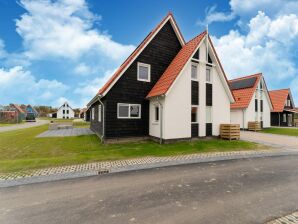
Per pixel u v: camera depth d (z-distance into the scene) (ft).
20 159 28.32
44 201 15.17
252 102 85.97
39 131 73.15
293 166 25.63
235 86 96.78
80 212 13.41
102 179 20.11
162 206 14.17
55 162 25.96
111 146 39.01
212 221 12.15
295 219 12.46
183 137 44.14
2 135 61.77
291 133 70.59
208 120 49.44
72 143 42.80
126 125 44.68
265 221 12.20
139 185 18.42
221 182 19.27
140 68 47.34
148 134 47.50
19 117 176.14
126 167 24.35
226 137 48.91
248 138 55.42
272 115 110.52
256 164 26.53
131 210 13.61
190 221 12.14
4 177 20.67
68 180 19.84
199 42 45.75
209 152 34.12
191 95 45.83
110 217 12.69
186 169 23.72
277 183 19.10
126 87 44.75
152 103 46.26
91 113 78.43
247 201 15.02
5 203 14.89
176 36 52.70
